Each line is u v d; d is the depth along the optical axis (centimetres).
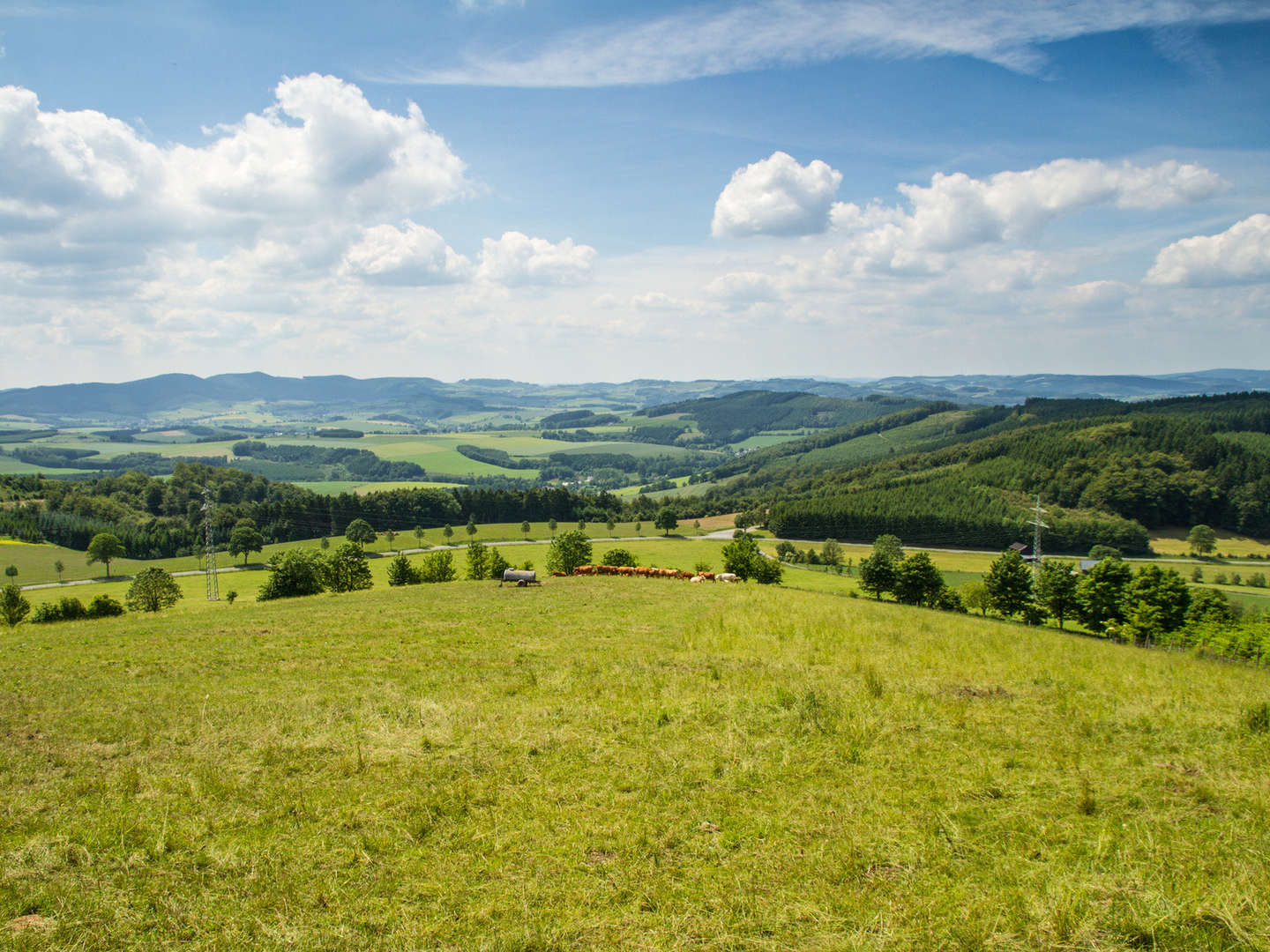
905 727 1284
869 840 885
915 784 1048
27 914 773
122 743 1280
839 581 9244
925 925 727
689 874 819
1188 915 722
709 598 3212
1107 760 1138
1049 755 1159
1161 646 4641
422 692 1566
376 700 1502
